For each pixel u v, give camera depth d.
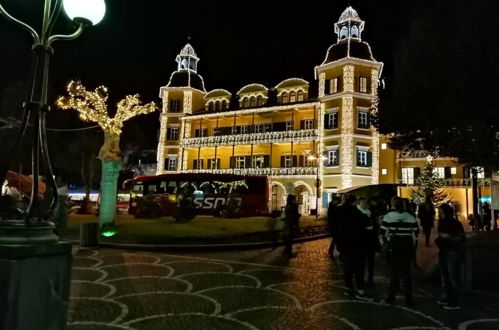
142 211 26.31
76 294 8.46
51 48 4.04
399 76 13.76
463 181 44.22
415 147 15.61
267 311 7.50
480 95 10.59
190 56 53.59
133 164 59.28
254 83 50.34
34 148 3.74
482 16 10.40
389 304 8.17
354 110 39.16
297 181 42.00
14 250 3.34
